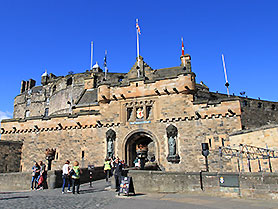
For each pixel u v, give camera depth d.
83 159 31.86
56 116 34.59
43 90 78.81
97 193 15.88
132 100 31.89
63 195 15.10
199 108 29.20
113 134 31.19
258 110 42.78
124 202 12.34
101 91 32.94
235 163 25.64
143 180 16.11
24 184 19.95
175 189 15.26
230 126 27.66
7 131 36.66
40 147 34.31
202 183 14.70
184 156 28.27
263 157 21.08
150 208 10.77
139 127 30.80
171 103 30.31
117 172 17.48
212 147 27.59
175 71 38.97
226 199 13.01
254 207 10.80
